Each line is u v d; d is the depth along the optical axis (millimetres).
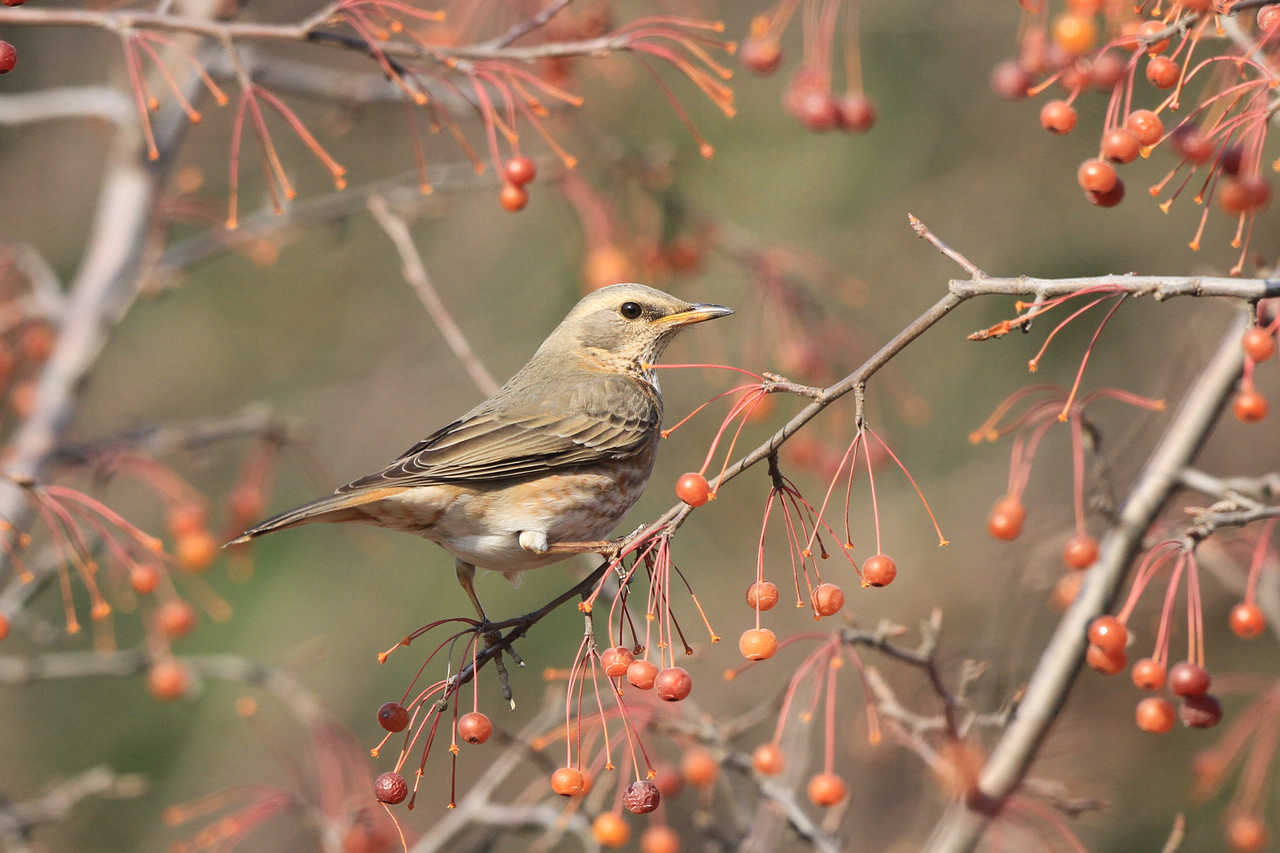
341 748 10977
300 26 8016
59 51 19016
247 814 10062
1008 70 8094
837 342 13039
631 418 9344
